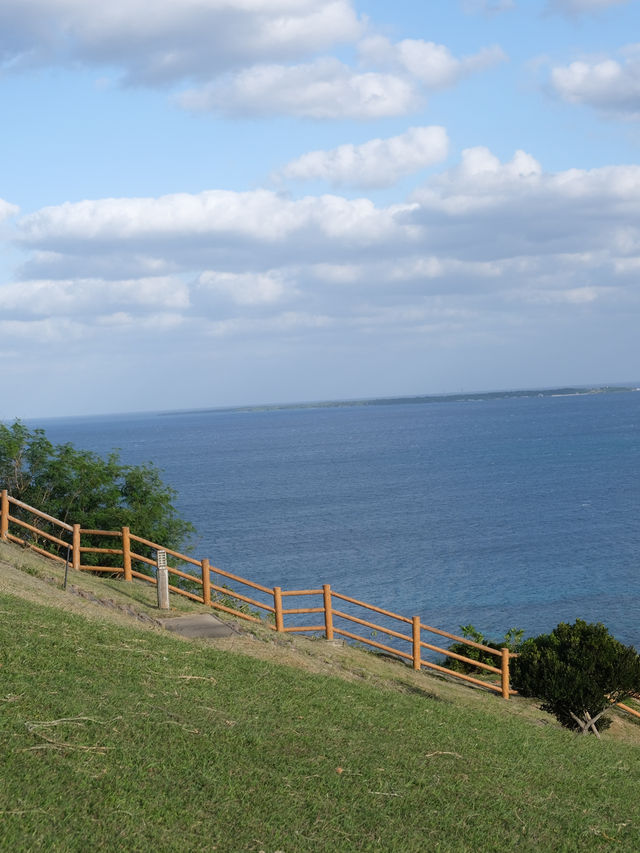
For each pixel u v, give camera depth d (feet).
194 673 37.04
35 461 92.12
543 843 26.04
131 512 92.32
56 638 36.78
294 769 27.66
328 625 59.00
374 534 256.11
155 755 26.08
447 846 24.38
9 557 56.95
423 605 166.50
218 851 21.39
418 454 586.45
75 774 23.32
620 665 51.57
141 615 52.47
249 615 63.62
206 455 647.15
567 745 40.96
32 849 19.12
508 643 77.61
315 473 472.03
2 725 25.36
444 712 41.63
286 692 37.47
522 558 213.25
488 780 30.94
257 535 257.55
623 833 28.27
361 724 35.09
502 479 408.26
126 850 20.18
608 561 206.08
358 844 23.41
